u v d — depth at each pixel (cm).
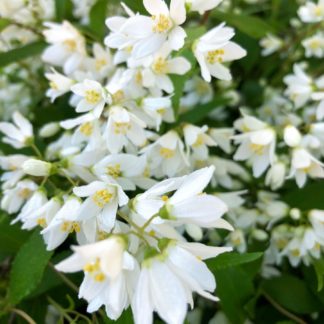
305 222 14
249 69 20
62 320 12
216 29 12
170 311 8
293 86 16
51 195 13
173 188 10
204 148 14
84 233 11
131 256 9
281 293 15
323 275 14
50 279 13
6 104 20
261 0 22
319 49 18
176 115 14
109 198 10
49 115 18
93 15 16
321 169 14
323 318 15
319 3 17
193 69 14
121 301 9
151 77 13
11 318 13
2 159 13
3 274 15
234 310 13
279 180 15
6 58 17
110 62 15
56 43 16
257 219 15
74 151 13
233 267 13
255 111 19
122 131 12
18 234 13
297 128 16
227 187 15
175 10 12
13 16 18
